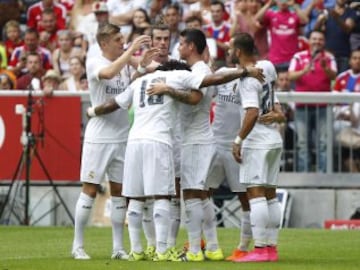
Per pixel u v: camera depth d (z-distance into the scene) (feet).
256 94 107.96
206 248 113.91
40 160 171.42
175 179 115.34
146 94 109.70
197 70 110.32
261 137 109.40
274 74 111.24
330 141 173.17
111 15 200.13
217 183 115.75
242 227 115.44
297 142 173.58
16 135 174.60
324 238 142.51
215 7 197.77
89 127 116.57
